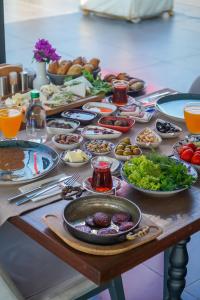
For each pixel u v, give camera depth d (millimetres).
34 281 1728
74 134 2020
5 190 1659
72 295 1714
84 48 6445
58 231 1413
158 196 1630
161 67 5844
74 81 2494
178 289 1836
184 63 6012
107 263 1327
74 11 8477
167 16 8375
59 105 2285
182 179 1655
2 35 3502
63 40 6762
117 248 1345
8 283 1524
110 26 7613
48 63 2682
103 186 1642
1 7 3432
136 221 1452
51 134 2092
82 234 1369
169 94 2455
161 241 1421
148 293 2422
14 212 1538
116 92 2381
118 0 7902
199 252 2721
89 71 2672
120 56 6188
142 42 6812
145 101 2453
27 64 5762
